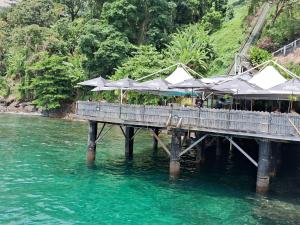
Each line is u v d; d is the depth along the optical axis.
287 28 50.66
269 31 53.28
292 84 21.58
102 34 59.78
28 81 65.75
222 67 55.75
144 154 30.56
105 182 21.73
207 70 53.97
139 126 23.66
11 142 34.06
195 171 24.98
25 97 67.44
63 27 72.38
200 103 25.47
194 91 29.06
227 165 27.20
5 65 81.19
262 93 22.52
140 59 52.03
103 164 26.27
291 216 16.75
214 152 32.41
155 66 51.41
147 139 38.75
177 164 22.06
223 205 18.19
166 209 17.53
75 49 69.25
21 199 18.23
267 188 19.28
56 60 61.31
